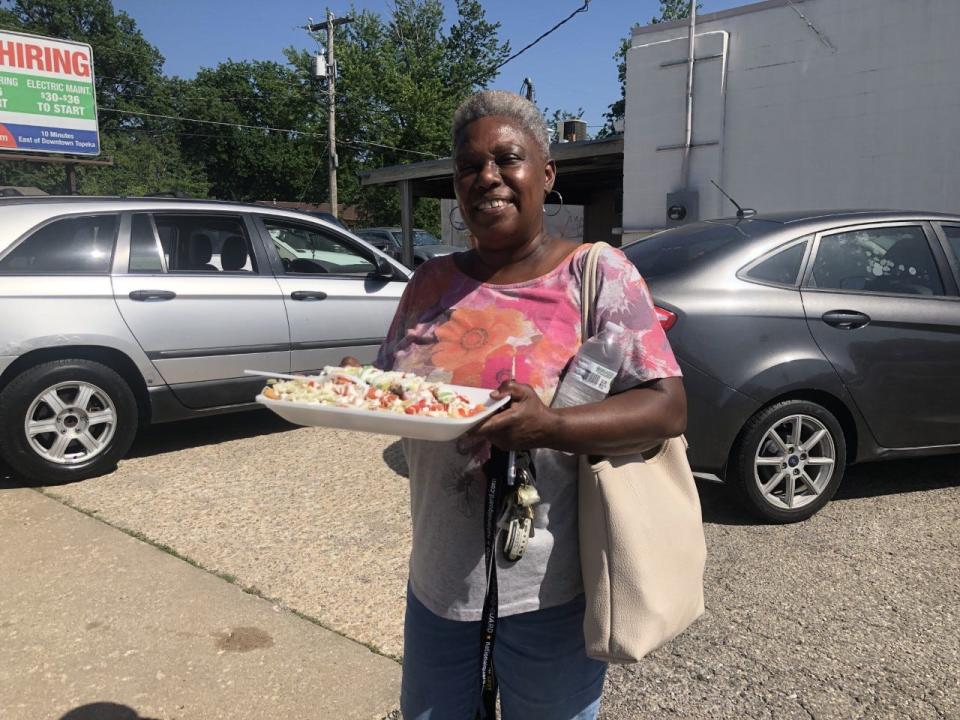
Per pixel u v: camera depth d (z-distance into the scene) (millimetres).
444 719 1605
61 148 15852
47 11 62750
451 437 1282
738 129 10086
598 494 1418
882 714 2447
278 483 4504
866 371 3871
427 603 1561
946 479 4648
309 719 2418
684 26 10461
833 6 9086
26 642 2834
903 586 3275
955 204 8445
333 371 1564
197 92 62125
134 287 4707
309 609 3070
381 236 20000
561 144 12578
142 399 4871
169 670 2664
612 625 1400
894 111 8781
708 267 3783
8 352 4266
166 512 4062
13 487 4445
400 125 42125
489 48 44969
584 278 1449
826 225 4008
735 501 3977
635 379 1400
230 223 5309
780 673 2664
